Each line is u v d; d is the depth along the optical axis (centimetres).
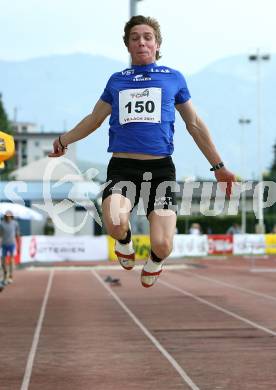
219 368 1586
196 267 6362
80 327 2308
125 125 1015
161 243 979
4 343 1970
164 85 1017
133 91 1017
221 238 8050
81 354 1784
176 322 2411
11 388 1395
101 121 1057
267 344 1909
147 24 1027
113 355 1767
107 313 2730
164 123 1013
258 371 1547
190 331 2180
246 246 8181
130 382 1448
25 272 5900
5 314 2723
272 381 1444
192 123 1045
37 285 4381
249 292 3706
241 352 1789
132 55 1035
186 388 1384
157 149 1011
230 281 4609
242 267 6391
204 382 1438
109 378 1489
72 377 1504
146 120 1009
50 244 7194
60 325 2366
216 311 2750
